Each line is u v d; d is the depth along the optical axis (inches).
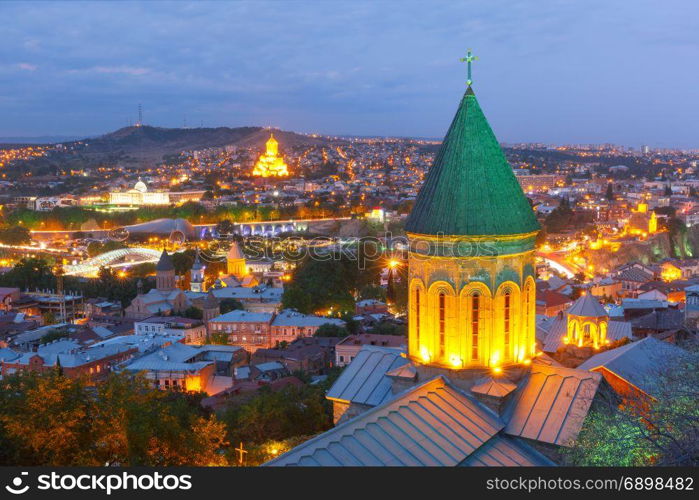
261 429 3171.8
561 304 7170.3
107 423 2357.3
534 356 1795.0
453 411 1576.0
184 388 4874.5
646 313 6220.5
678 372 1723.7
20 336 6638.8
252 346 6993.1
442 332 1715.1
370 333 6215.6
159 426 2421.3
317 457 1314.0
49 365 5132.9
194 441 2474.2
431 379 1674.5
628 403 1806.1
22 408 2440.9
